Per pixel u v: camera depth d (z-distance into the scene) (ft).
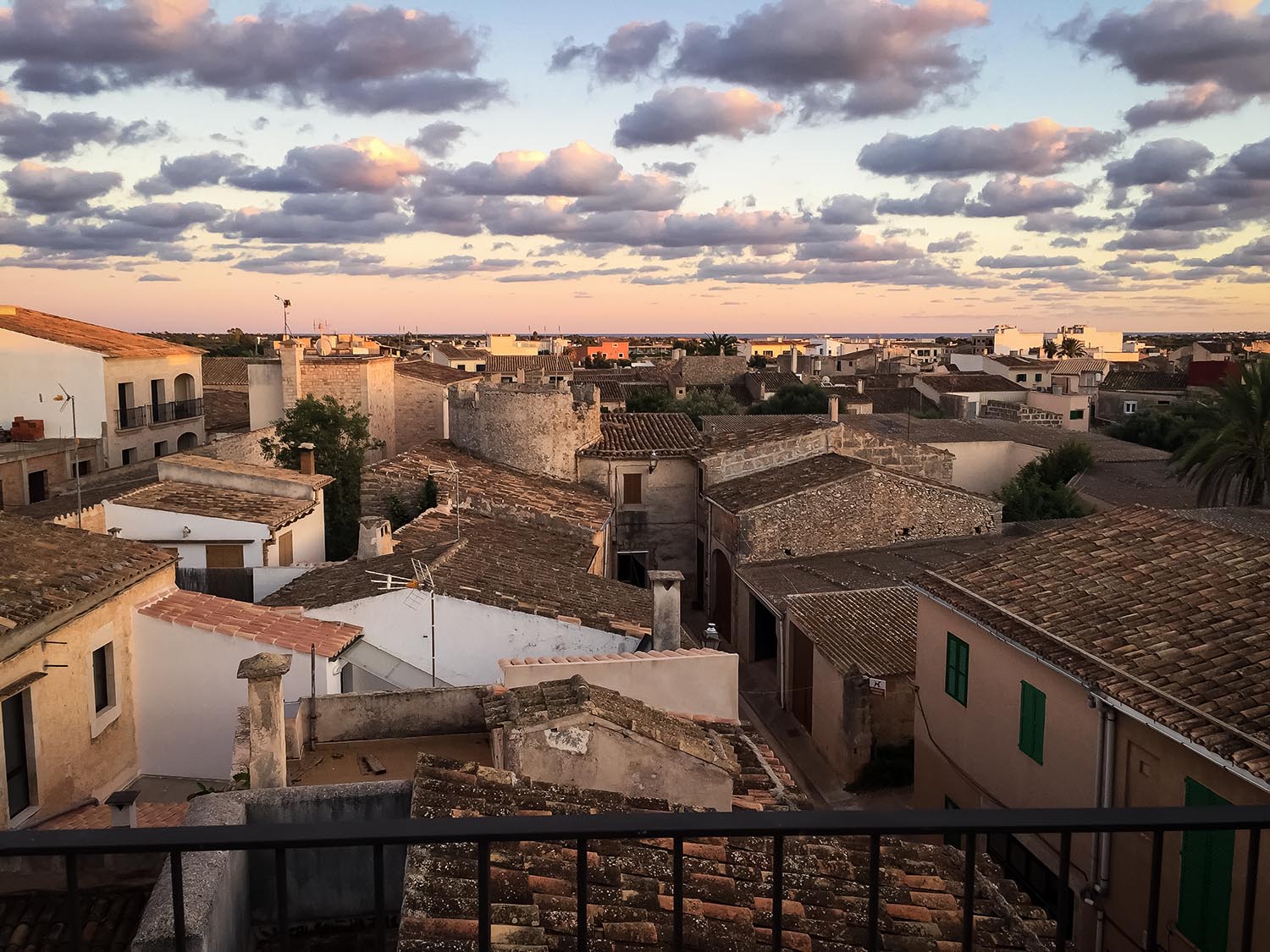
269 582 71.41
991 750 52.39
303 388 150.82
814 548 97.09
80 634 45.19
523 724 32.83
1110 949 43.16
